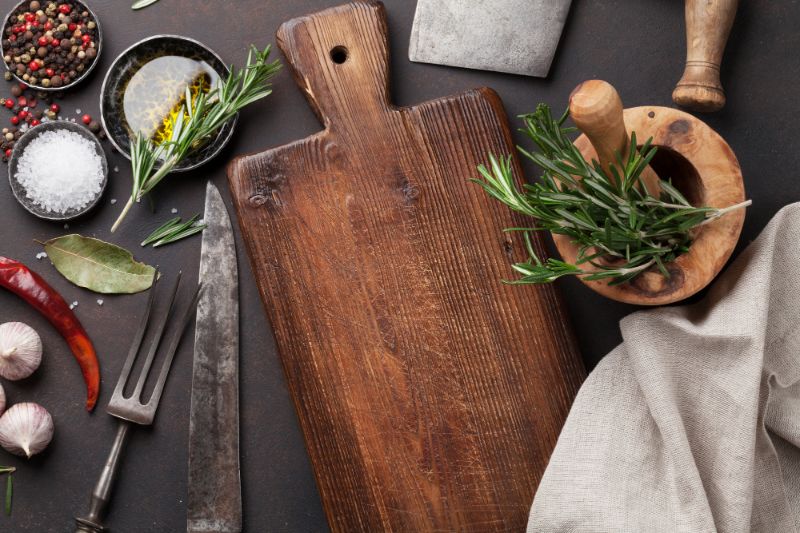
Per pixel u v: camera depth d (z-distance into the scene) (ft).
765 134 4.25
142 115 4.42
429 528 4.18
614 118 2.74
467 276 4.16
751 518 3.88
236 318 4.42
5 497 4.55
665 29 4.33
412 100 4.46
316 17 4.16
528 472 4.14
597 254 3.32
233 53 4.53
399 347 4.20
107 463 4.41
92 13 4.44
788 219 3.71
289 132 4.50
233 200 4.22
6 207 4.57
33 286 4.33
